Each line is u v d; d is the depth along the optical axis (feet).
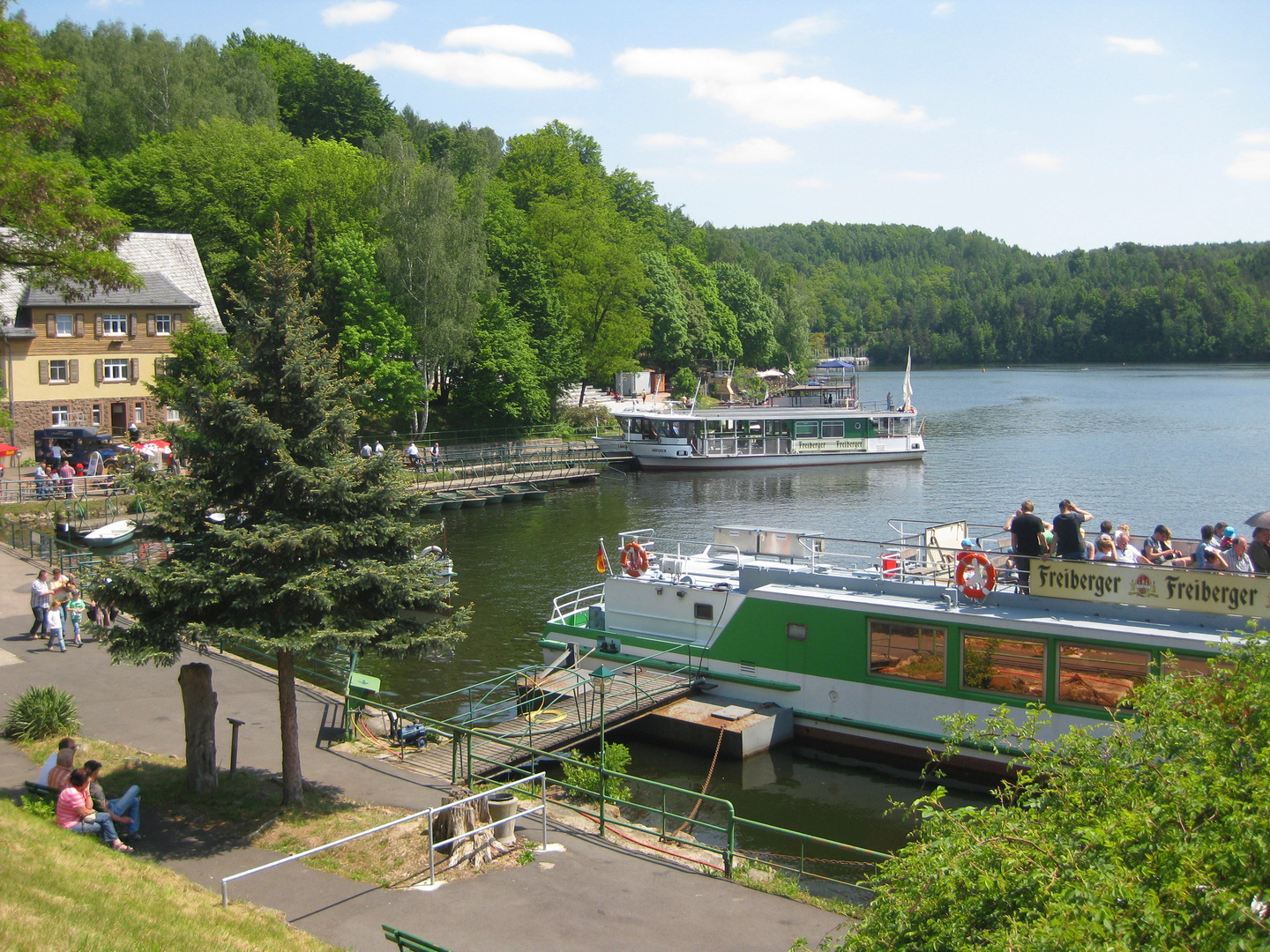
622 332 338.34
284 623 53.98
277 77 406.21
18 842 43.80
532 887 49.52
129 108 318.24
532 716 82.79
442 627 58.13
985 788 75.97
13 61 87.71
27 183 86.69
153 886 43.88
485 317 276.41
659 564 103.76
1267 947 21.58
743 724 81.61
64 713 69.00
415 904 46.96
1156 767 29.96
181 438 54.85
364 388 58.65
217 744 69.56
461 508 220.64
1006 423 370.94
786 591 86.53
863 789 77.61
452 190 254.27
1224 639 36.86
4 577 122.83
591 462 266.16
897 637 80.12
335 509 55.52
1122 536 79.46
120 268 94.84
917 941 27.17
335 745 70.59
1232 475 239.09
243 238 262.06
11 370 212.64
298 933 42.68
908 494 228.43
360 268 242.78
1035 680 73.56
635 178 491.72
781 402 339.16
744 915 47.47
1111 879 23.56
